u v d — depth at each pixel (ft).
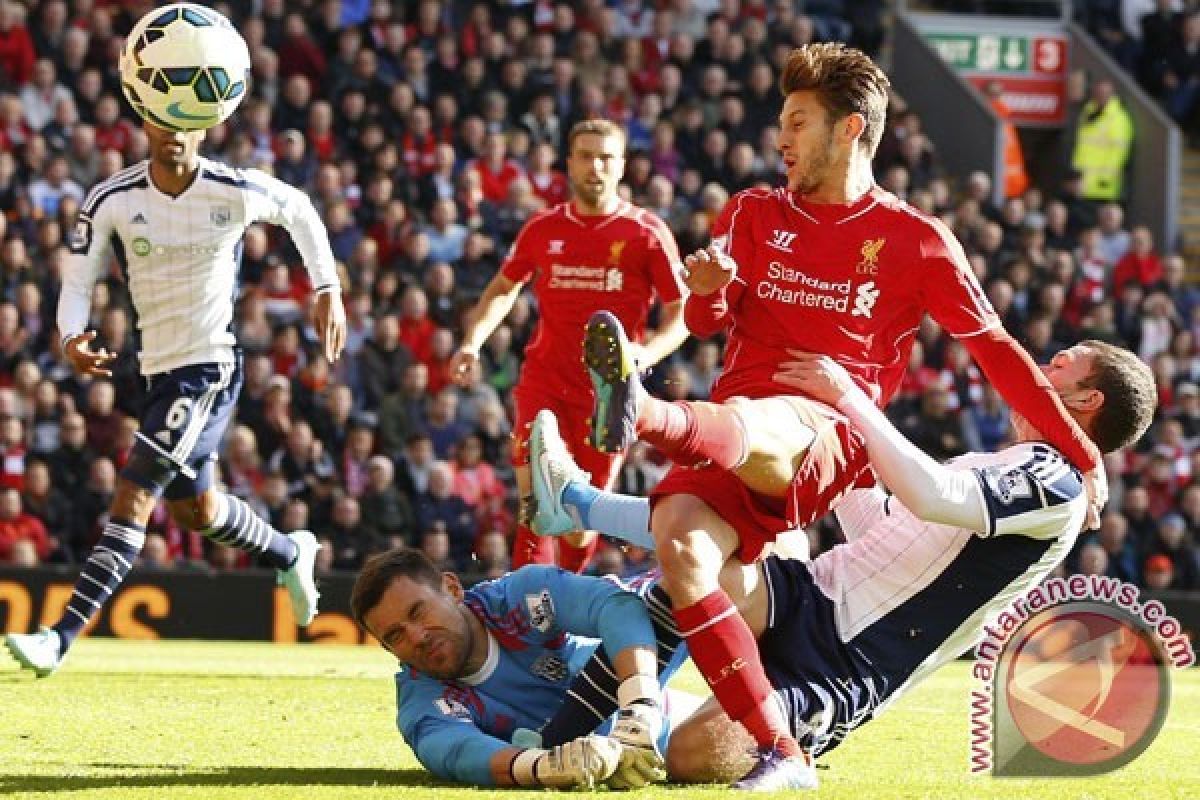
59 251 89.35
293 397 87.51
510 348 93.04
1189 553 91.40
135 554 44.37
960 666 68.64
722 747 29.50
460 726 29.55
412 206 100.48
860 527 33.04
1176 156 120.88
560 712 29.73
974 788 29.09
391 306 93.15
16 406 83.92
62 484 81.87
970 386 94.99
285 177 97.76
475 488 86.58
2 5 98.32
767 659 30.68
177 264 43.86
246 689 47.44
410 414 88.74
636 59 111.75
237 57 43.37
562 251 55.01
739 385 31.58
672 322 54.95
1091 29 133.28
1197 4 129.29
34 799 26.99
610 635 29.27
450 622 29.89
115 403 85.81
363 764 32.71
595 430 27.25
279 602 75.92
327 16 105.60
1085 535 91.15
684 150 108.47
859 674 30.73
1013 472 29.96
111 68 101.04
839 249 31.22
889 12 130.21
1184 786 30.17
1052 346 102.99
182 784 28.94
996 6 132.05
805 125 31.22
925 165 113.60
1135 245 108.06
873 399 31.48
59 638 43.04
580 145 54.70
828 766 33.76
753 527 29.86
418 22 108.68
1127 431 31.55
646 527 30.63
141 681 49.11
